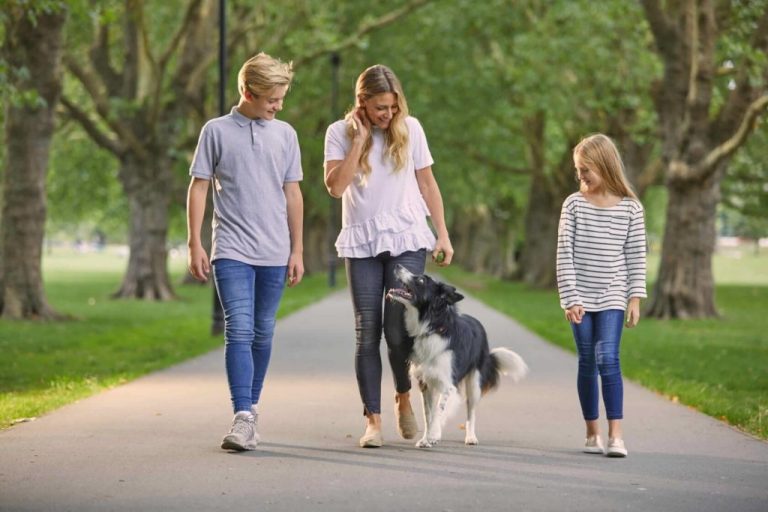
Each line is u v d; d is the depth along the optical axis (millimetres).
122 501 5820
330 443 7840
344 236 7723
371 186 7672
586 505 5848
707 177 25656
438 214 7891
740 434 8469
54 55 21188
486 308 28625
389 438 8164
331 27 32531
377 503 5840
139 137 33031
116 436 8016
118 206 49094
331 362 14328
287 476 6555
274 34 33531
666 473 6785
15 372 13422
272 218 7590
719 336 21094
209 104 36250
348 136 7766
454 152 42719
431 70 38625
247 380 7453
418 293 7340
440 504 5828
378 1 35719
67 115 34031
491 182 48812
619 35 30016
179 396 10570
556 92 32688
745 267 89625
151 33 35750
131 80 33500
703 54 25016
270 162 7574
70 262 92438
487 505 5816
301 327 21281
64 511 5586
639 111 34062
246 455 7258
